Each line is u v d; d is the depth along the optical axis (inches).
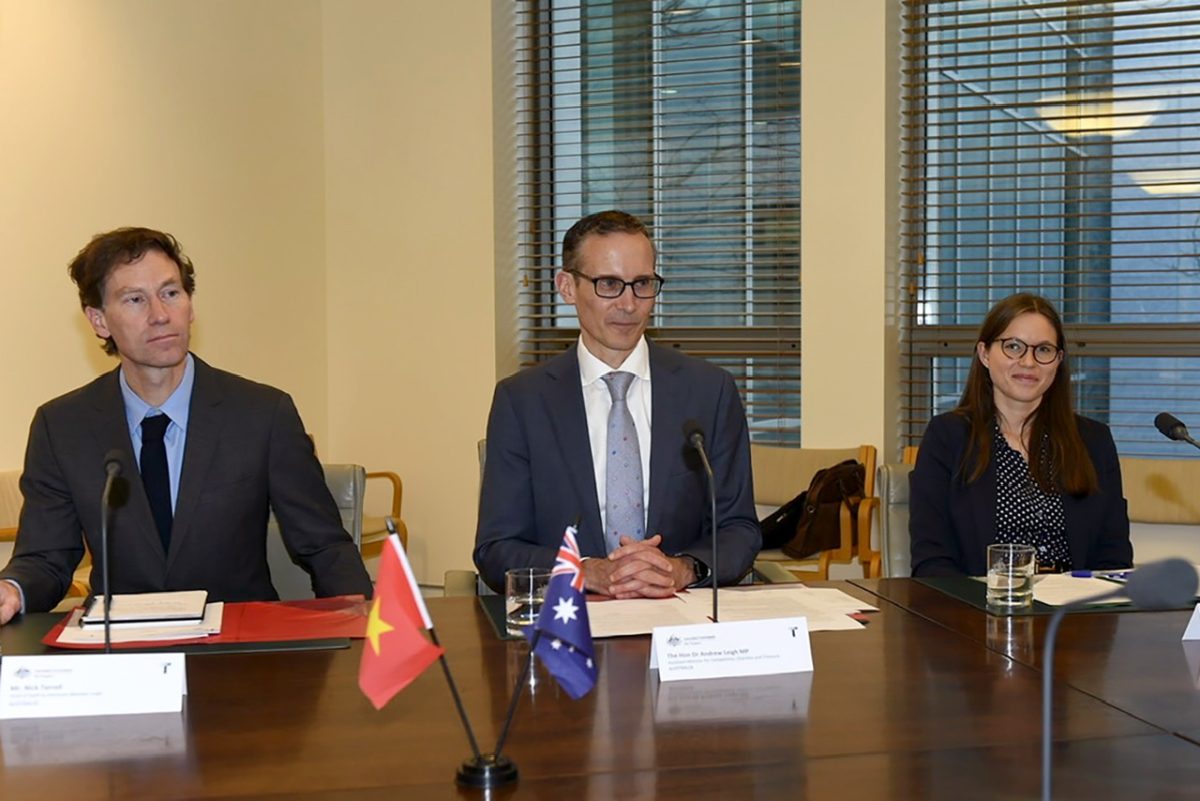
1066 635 76.2
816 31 181.2
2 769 54.1
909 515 111.4
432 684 66.4
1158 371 177.8
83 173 157.8
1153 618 80.5
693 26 197.9
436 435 203.8
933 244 187.6
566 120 206.2
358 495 108.6
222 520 95.0
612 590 84.7
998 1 182.9
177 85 173.8
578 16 204.4
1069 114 179.9
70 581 94.7
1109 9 176.7
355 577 95.0
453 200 200.7
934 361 189.9
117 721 60.6
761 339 194.9
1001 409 108.0
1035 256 183.2
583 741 56.9
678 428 98.7
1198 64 173.2
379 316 206.1
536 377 100.7
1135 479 147.3
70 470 93.7
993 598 83.4
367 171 205.3
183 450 96.4
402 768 53.6
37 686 62.0
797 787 51.1
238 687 65.9
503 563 93.8
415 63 201.5
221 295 182.7
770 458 172.7
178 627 76.6
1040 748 55.6
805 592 87.6
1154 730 58.1
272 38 193.5
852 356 182.1
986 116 184.2
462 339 201.5
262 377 192.4
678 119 199.5
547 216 206.8
